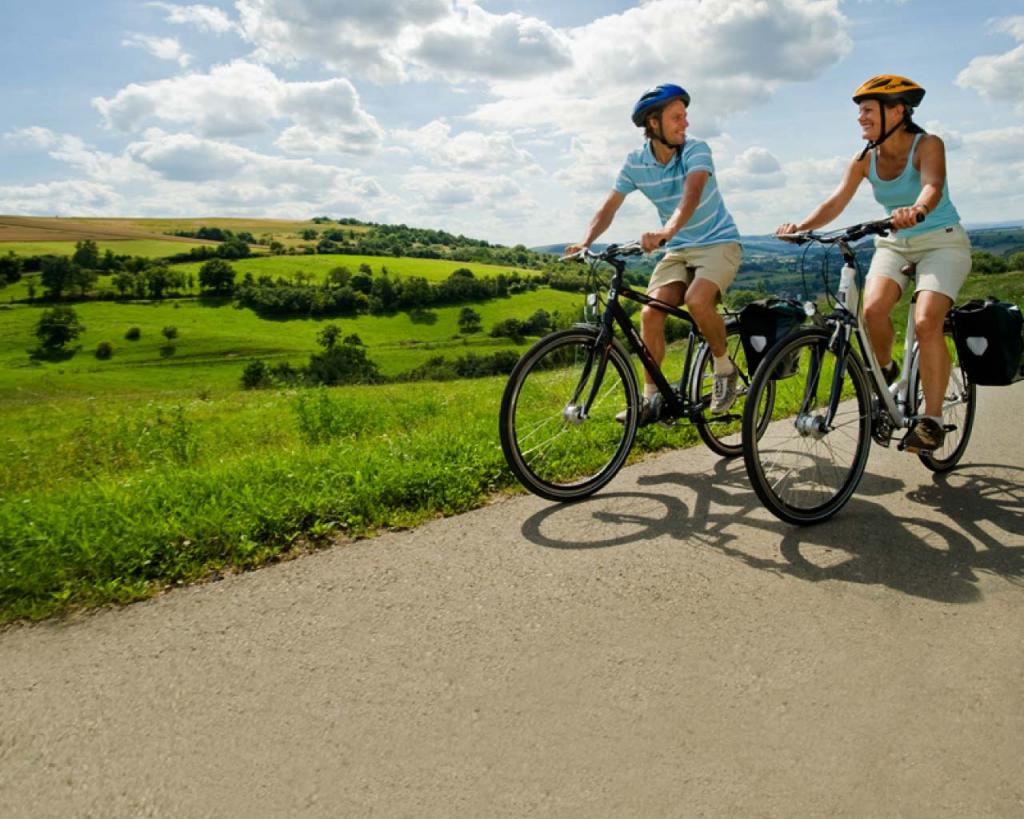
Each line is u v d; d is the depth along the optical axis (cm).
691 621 273
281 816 187
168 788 198
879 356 407
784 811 181
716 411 448
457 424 643
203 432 904
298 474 438
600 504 405
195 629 283
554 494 411
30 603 305
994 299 414
